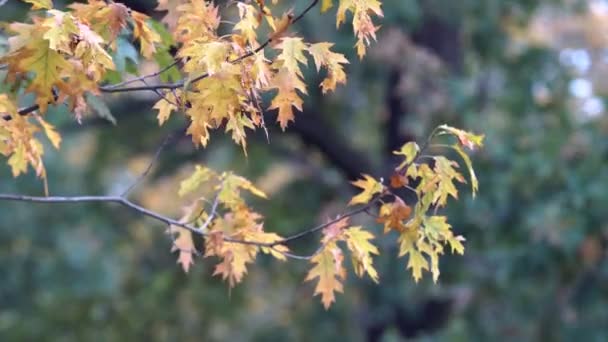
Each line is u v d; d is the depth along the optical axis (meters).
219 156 15.48
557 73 12.93
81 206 15.51
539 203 11.55
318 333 16.31
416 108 12.76
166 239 16.30
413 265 4.20
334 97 14.75
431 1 12.12
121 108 13.90
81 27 3.54
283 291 16.80
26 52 3.56
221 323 16.00
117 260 15.77
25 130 4.33
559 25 19.48
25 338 15.19
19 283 15.01
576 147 12.10
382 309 14.64
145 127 15.09
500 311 13.37
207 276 15.42
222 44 3.46
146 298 15.68
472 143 4.03
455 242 4.18
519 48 14.02
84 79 3.64
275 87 3.52
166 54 4.34
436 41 13.41
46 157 14.35
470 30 13.35
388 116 14.29
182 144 15.05
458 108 12.45
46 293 15.05
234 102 3.46
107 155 15.85
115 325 15.68
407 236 4.16
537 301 12.89
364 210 4.26
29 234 14.86
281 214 15.64
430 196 4.06
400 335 14.88
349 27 10.85
